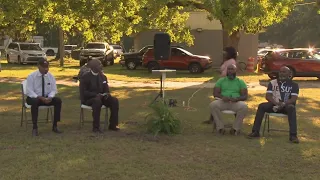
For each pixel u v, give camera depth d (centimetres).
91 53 2970
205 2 1569
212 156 618
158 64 2386
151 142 698
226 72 801
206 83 1798
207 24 2938
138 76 2206
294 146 686
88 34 1909
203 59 2386
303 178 524
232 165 575
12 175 520
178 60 2400
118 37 1931
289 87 743
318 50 1992
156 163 578
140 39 3038
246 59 2925
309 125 874
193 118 937
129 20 1811
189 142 704
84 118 917
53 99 763
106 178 514
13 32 3994
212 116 812
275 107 737
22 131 776
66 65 3178
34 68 2639
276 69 1958
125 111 1020
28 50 3109
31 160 585
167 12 1908
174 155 621
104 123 845
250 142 711
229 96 772
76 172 534
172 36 2023
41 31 4728
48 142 689
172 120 762
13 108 1045
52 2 1598
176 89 1552
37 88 755
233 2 1462
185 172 541
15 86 1498
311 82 1928
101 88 791
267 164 582
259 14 1495
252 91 1516
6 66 2828
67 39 5450
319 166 576
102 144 677
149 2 1703
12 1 1582
